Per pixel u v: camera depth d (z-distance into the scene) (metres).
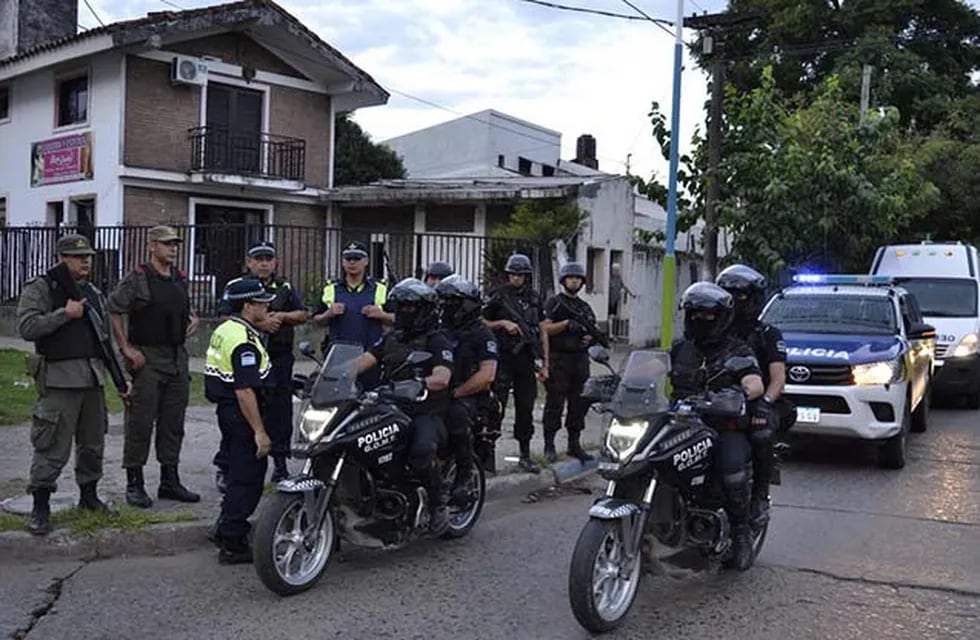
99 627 5.03
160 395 7.10
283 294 7.60
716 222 17.12
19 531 6.23
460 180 27.03
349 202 24.05
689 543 5.53
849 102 26.30
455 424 6.53
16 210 24.36
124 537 6.34
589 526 5.03
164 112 21.84
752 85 30.41
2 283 20.80
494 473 8.63
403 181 27.69
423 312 6.27
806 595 5.77
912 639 5.07
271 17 22.39
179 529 6.51
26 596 5.50
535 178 26.84
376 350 6.43
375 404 5.90
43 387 6.20
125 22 20.75
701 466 5.44
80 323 6.29
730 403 5.38
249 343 5.96
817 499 8.49
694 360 5.89
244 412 5.90
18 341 18.62
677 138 14.99
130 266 18.44
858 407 9.70
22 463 8.13
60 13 26.48
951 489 8.98
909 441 11.88
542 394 14.53
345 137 37.81
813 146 17.64
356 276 7.94
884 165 19.59
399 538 6.07
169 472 7.20
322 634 4.97
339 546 6.37
